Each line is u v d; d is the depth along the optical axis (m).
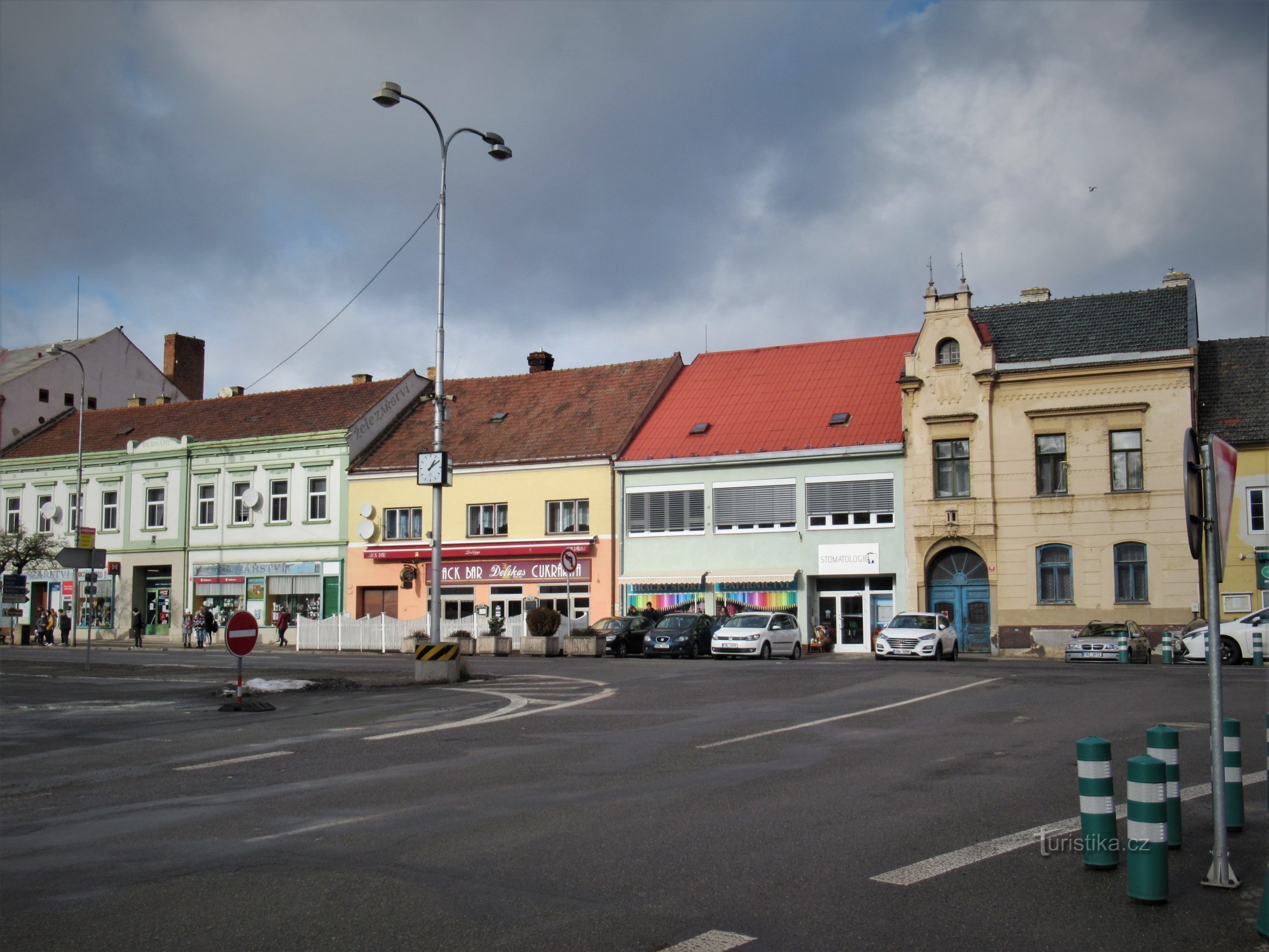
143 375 71.12
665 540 47.00
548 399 53.78
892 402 46.19
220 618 55.97
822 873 7.46
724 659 37.22
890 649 36.09
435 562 25.80
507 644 40.59
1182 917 6.50
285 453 55.06
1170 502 39.78
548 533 49.06
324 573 53.47
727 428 47.78
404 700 20.47
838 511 44.31
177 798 10.48
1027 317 44.41
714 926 6.32
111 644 54.47
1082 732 14.70
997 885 7.16
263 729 15.98
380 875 7.43
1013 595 41.62
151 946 6.04
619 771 11.77
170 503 57.94
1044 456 41.94
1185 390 39.97
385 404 55.81
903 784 10.84
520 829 8.83
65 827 9.24
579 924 6.34
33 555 56.62
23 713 18.58
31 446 63.91
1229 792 8.73
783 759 12.53
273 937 6.17
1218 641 7.14
